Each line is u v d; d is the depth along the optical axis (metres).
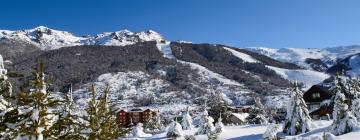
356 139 44.16
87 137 15.31
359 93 60.41
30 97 11.67
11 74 11.72
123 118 140.12
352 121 50.22
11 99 11.70
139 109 148.00
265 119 100.88
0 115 11.50
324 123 62.78
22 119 11.70
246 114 117.94
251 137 58.91
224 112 107.69
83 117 16.09
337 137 46.84
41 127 11.93
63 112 13.40
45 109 12.02
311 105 101.94
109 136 16.50
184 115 88.19
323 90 100.81
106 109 17.06
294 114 59.09
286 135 59.31
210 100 110.25
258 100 103.31
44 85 11.99
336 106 51.22
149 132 92.12
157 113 113.81
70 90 15.03
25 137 11.84
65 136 12.65
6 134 11.59
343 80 62.53
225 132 67.94
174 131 51.75
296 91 59.97
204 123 69.06
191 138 38.34
